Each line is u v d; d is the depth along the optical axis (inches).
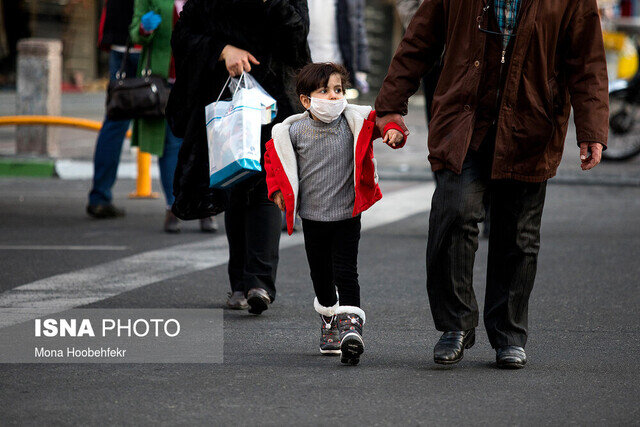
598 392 358.0
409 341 437.4
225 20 464.1
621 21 1941.4
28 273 577.3
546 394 355.3
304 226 406.9
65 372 381.1
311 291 542.3
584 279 577.3
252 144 433.1
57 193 931.3
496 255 398.0
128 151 1120.8
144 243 677.3
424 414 331.3
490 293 399.9
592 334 452.8
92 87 2121.1
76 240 687.7
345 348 387.5
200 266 602.2
